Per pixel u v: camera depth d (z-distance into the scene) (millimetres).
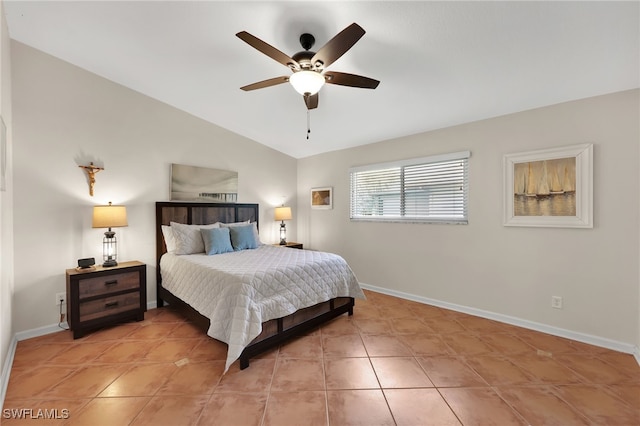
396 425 1595
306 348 2463
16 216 2541
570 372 2086
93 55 2684
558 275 2664
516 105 2768
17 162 2545
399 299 3779
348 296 3100
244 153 4465
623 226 2361
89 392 1854
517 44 1987
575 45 1938
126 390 1879
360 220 4293
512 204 2885
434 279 3512
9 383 1937
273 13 1971
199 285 2633
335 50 1726
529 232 2816
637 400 1784
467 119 3152
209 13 2041
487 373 2082
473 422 1616
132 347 2455
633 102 2305
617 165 2371
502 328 2846
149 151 3432
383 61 2301
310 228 5078
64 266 2820
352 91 2863
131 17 2152
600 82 2301
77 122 2895
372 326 2920
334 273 2988
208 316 2422
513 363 2213
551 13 1707
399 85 2646
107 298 2775
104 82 3070
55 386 1913
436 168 3502
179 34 2301
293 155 5188
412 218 3725
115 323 2902
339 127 3758
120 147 3199
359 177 4363
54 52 2678
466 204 3238
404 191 3807
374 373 2088
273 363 2223
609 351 2381
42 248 2689
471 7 1730
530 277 2818
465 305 3262
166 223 3533
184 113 3744
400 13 1827
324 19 1959
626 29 1768
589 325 2518
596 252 2479
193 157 3842
